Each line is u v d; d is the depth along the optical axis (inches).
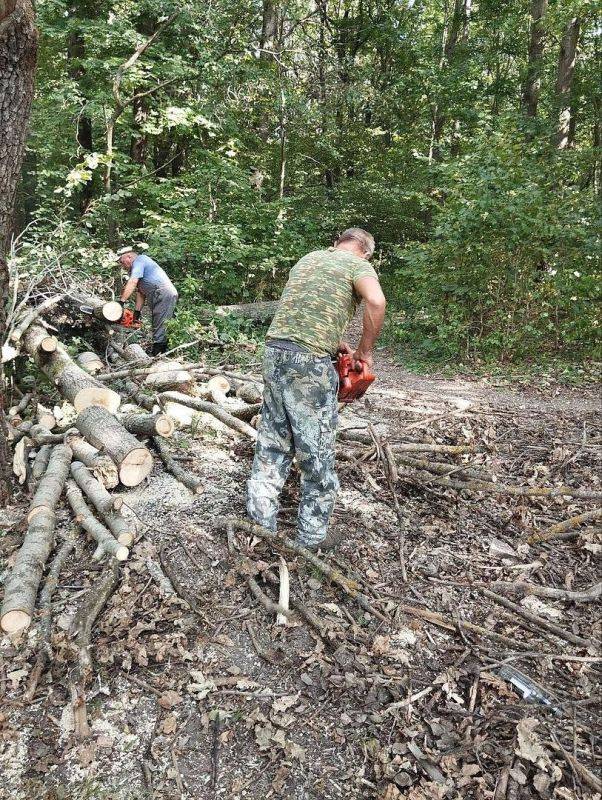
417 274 322.7
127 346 254.1
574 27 474.9
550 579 125.3
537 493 150.2
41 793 77.6
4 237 128.6
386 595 115.8
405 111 618.2
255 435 166.4
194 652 98.8
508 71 683.4
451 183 332.8
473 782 80.1
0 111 119.9
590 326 302.8
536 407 233.1
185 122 373.4
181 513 133.0
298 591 113.3
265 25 490.6
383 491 152.8
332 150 534.6
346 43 615.5
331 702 91.7
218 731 86.1
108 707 88.9
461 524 142.8
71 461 145.3
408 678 96.6
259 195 472.7
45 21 405.4
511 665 100.9
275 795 78.4
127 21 359.6
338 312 113.3
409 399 237.1
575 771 81.3
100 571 113.5
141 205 448.1
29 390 203.8
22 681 92.1
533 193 288.4
